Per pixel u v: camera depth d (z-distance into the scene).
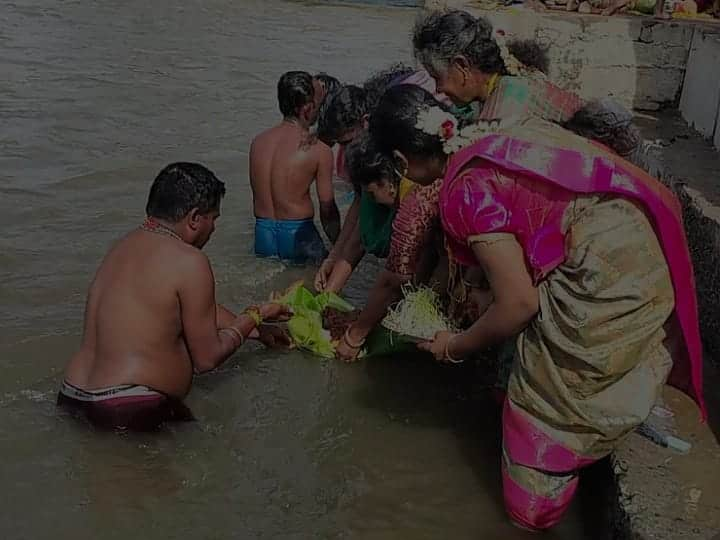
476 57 2.54
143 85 7.25
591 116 2.74
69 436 2.69
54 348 3.19
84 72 7.55
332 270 3.50
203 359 2.84
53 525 2.35
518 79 2.57
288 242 4.03
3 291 3.61
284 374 3.17
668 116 4.66
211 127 6.12
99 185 4.86
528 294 2.23
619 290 2.18
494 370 3.24
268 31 10.76
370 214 3.27
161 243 2.74
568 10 5.30
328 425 2.90
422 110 2.35
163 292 2.68
